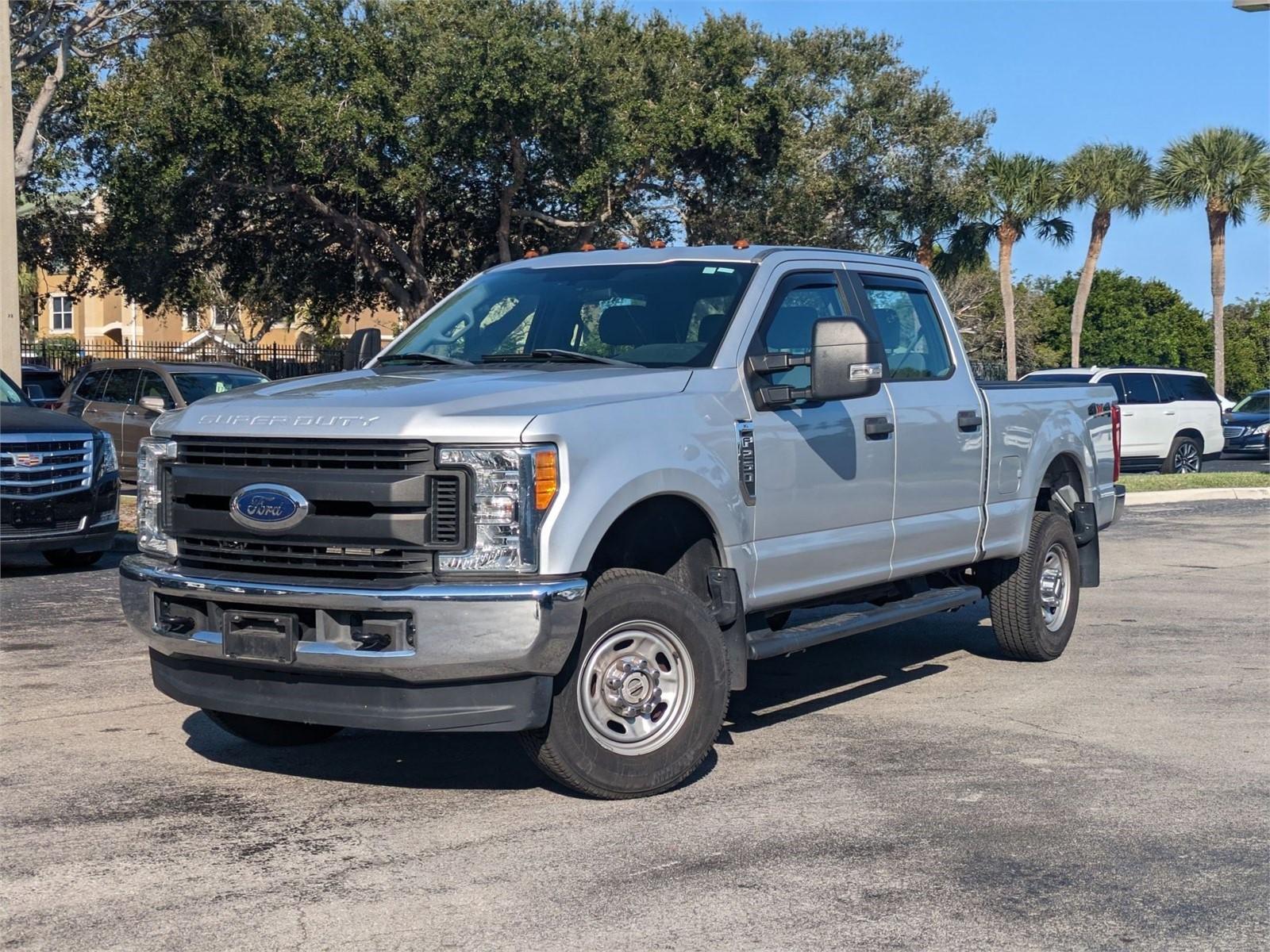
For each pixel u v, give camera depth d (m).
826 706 7.24
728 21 36.62
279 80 32.31
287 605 5.07
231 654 5.21
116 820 5.21
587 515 5.12
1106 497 9.11
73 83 33.66
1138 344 82.38
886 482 6.82
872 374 5.89
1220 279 50.28
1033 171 48.50
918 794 5.58
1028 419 8.13
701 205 39.59
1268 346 84.44
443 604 4.90
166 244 36.44
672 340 6.22
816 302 6.76
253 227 38.19
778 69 37.56
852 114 45.00
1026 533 8.06
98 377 20.17
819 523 6.39
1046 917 4.25
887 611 6.92
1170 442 25.94
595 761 5.32
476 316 6.82
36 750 6.22
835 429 6.47
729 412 5.91
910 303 7.50
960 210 46.91
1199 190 49.12
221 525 5.27
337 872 4.63
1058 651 8.52
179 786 5.68
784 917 4.23
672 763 5.50
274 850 4.86
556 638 4.99
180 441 5.47
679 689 5.54
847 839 5.00
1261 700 7.41
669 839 4.99
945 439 7.28
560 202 37.62
